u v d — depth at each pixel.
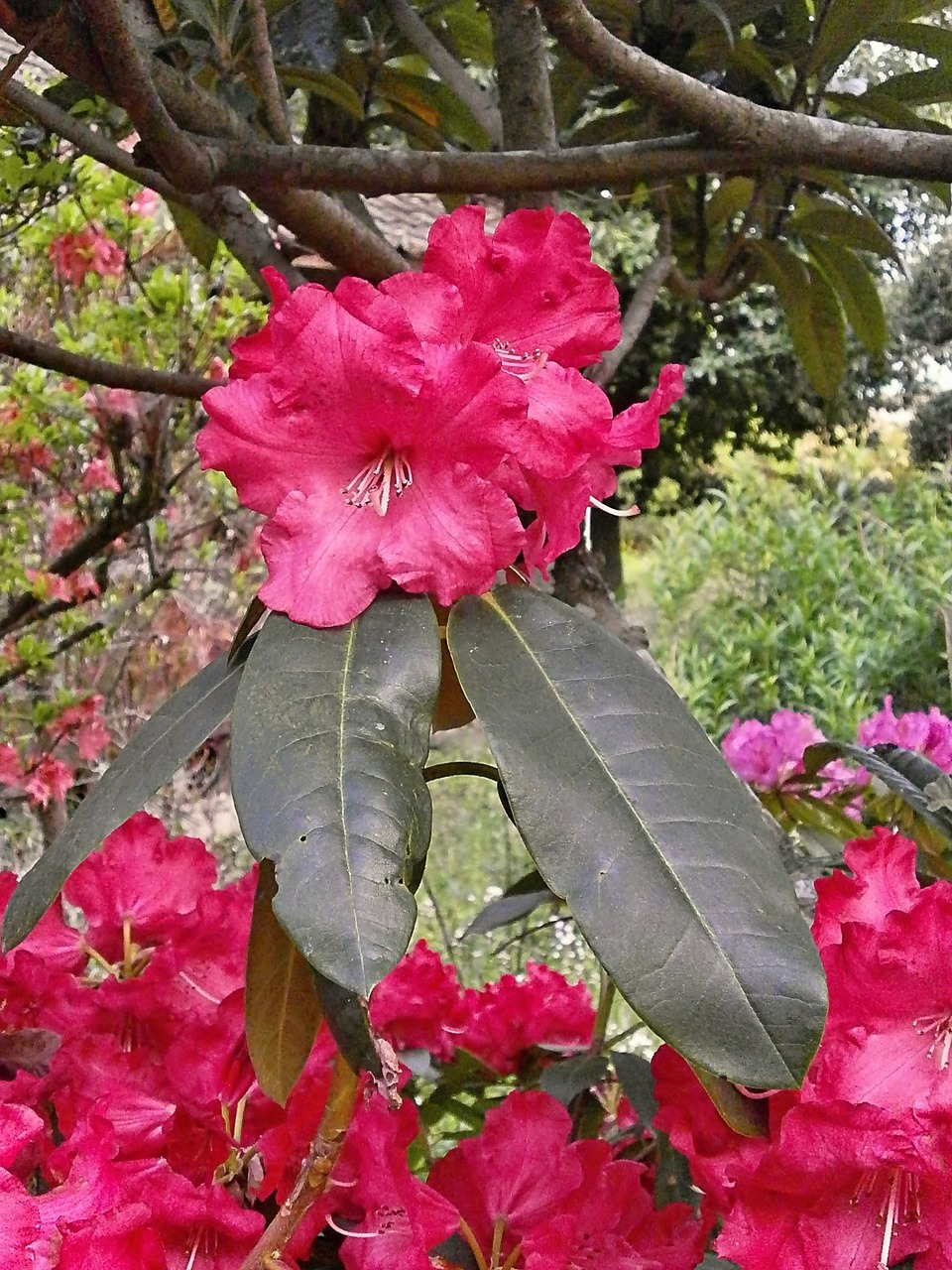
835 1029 0.50
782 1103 0.50
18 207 1.40
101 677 1.97
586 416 0.50
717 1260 0.57
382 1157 0.55
